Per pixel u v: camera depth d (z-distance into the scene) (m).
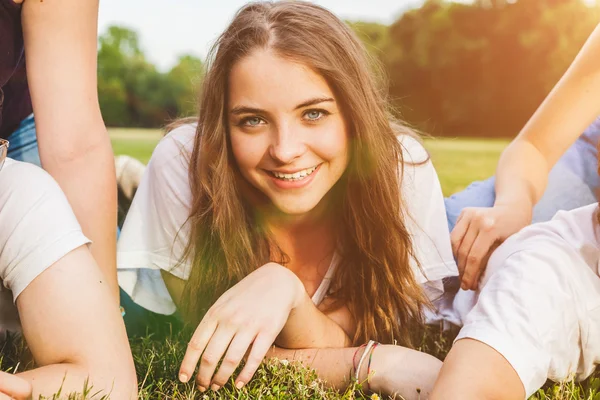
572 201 2.41
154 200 2.04
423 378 1.57
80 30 1.66
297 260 2.02
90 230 1.66
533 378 1.45
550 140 2.41
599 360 1.61
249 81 1.68
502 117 24.53
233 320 1.47
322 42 1.70
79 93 1.65
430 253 2.09
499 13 24.12
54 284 1.33
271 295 1.54
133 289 2.12
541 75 23.77
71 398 1.24
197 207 1.90
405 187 2.02
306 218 1.93
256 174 1.76
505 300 1.51
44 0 1.61
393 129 2.06
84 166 1.65
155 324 2.23
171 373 1.63
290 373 1.55
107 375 1.31
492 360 1.42
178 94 29.69
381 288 1.93
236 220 1.88
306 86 1.67
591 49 2.38
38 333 1.32
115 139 17.58
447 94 24.80
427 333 2.13
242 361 1.61
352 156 1.83
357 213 1.89
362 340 1.92
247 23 1.72
